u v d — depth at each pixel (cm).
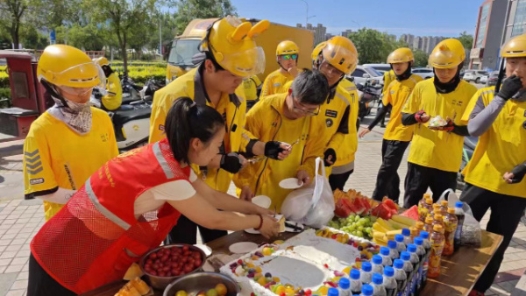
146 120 564
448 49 280
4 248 327
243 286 142
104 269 147
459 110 292
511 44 212
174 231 216
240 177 233
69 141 190
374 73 1458
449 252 178
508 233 241
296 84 194
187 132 131
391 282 126
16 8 1431
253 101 637
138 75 1527
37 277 152
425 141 303
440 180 304
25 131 587
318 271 151
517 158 229
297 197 198
